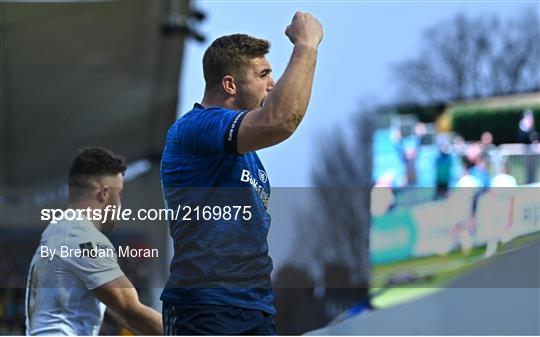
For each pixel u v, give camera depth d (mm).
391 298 5656
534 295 5648
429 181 9477
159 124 14945
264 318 4406
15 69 13477
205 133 4160
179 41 11188
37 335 5277
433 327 5672
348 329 5520
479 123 10977
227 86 4590
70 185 5516
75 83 14141
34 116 15352
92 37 12266
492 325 5672
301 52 4035
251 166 4562
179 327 4328
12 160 16312
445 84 11172
